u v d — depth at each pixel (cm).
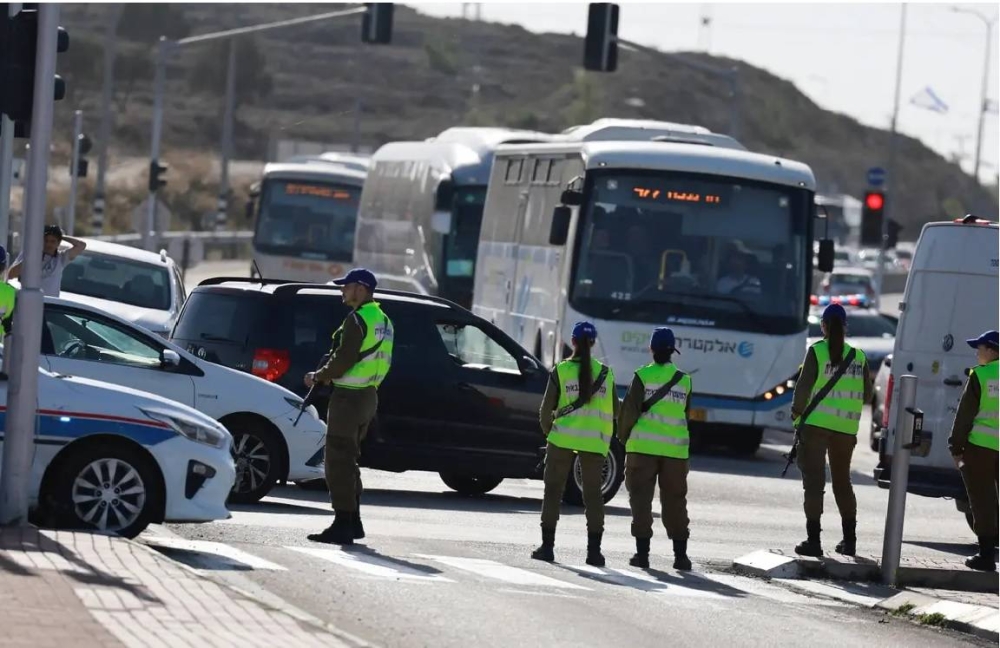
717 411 7581
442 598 3444
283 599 3284
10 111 3772
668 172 7650
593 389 4281
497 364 5562
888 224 15550
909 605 3950
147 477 3806
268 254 14038
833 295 18350
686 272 7600
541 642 3038
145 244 14150
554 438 4284
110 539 3566
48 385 3781
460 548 4359
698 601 3806
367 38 10331
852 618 3812
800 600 4041
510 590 3669
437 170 10612
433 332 5506
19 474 3678
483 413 5503
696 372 7581
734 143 8569
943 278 5541
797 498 6438
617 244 7600
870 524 5878
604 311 7556
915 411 4419
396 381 5438
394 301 5512
